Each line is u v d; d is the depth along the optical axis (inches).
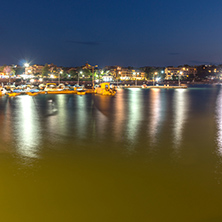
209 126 1017.5
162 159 612.4
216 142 766.5
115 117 1250.6
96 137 826.8
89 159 610.5
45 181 488.1
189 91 4271.7
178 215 385.4
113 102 2089.1
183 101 2260.1
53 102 2063.2
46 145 730.2
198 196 435.5
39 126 1009.5
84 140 788.0
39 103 1975.9
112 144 743.1
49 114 1355.8
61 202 417.1
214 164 579.2
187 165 573.3
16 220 373.7
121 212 391.9
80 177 507.8
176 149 694.5
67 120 1154.7
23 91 3186.5
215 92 3964.1
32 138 810.2
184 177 509.4
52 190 454.3
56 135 852.6
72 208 401.4
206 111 1521.9
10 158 615.2
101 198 428.5
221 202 417.1
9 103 1979.6
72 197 432.5
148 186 469.7
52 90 3491.6
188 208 401.7
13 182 485.4
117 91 4116.6
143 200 422.6
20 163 582.2
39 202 416.8
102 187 464.8
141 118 1219.2
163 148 703.1
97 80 7126.0
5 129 950.4
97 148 702.5
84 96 2795.3
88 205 408.8
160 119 1190.9
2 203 414.6
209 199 426.3
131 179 500.1
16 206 406.6
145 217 380.8
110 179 497.4
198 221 373.1
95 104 1907.0
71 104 1902.1
